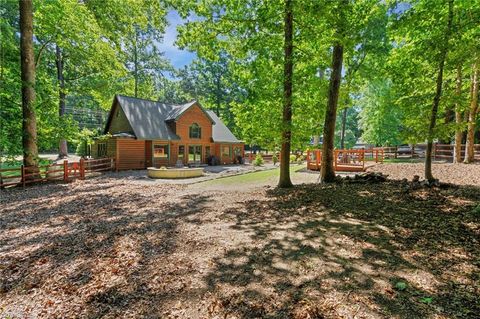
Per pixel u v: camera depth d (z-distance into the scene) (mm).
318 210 6754
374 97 25219
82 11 14984
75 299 3312
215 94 42531
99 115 39562
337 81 10234
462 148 17422
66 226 6281
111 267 4098
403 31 9148
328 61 10367
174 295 3285
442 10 7941
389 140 26141
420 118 9047
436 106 8500
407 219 5609
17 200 9359
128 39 17594
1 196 10102
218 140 27547
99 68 18297
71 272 3996
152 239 5242
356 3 10156
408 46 9750
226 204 8062
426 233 4816
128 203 8688
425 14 7984
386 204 6777
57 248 4938
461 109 9789
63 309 3125
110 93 25859
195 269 3916
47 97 15898
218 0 9734
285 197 8398
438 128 8258
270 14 9305
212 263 4086
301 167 20391
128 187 12016
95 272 3965
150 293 3359
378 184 9320
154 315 2932
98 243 5121
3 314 3072
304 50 10078
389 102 11008
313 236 5012
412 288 3180
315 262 3971
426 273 3510
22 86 12711
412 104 9156
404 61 10344
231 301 3100
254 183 12484
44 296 3412
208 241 5008
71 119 15828
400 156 24828
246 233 5375
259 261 4086
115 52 18016
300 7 8305
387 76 11812
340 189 8875
